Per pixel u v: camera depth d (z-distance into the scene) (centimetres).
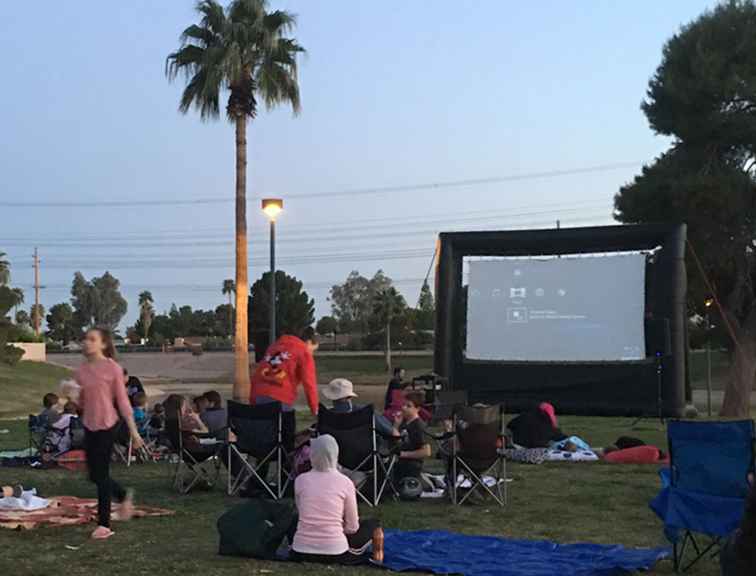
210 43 2723
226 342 9081
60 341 11412
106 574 580
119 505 822
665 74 2558
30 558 625
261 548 629
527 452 1210
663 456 1214
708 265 2531
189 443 952
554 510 849
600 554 647
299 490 621
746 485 583
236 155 2758
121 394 709
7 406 2848
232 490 933
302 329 928
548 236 1741
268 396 904
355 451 861
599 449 1339
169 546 670
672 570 609
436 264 1805
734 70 2419
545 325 1722
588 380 1681
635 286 1672
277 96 2739
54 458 1197
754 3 2514
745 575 390
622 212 2636
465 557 636
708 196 2383
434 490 952
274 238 1859
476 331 1762
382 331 7800
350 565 607
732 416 2480
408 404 941
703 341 2733
